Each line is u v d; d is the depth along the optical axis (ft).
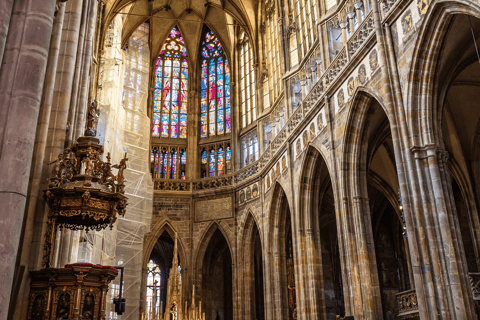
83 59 66.80
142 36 154.20
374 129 86.58
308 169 99.86
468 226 97.35
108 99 121.29
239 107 148.56
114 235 116.47
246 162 140.46
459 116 90.43
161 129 153.07
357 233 77.87
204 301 138.31
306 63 107.96
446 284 55.01
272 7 134.21
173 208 141.49
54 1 32.42
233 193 138.00
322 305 93.97
